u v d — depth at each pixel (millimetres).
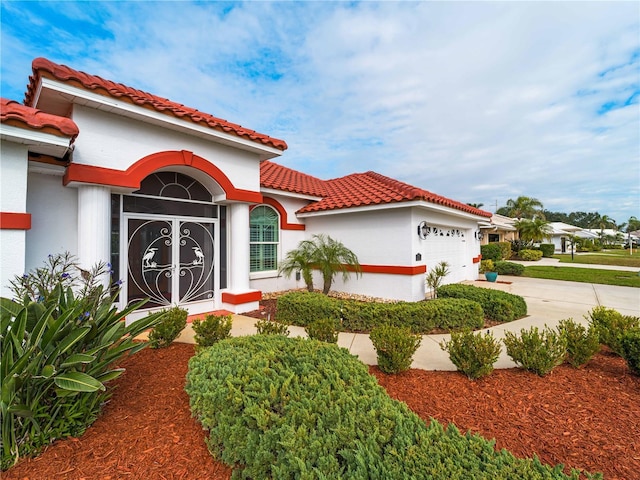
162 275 7766
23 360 2498
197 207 8492
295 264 10930
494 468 1840
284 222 11922
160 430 3088
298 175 15688
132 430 3080
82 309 3227
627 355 4594
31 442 2678
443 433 2238
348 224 11547
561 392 3979
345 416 2439
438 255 12555
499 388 4086
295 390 2811
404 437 2145
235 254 8859
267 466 2248
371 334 4734
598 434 3086
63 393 2754
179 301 8078
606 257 37188
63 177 6125
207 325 5270
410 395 3879
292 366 3318
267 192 10930
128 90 6859
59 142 4949
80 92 5488
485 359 4242
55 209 6199
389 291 10430
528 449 2844
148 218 7504
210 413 2773
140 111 6238
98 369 3158
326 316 7121
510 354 4723
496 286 14141
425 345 5996
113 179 6164
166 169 7523
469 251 16578
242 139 8023
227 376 3039
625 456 2762
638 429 3178
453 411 3504
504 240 38406
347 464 2031
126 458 2688
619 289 13305
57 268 5984
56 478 2447
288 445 2119
